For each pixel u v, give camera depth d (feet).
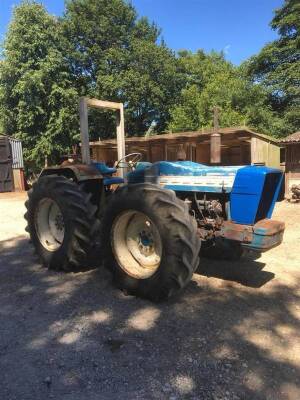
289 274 14.82
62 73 69.56
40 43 67.82
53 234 16.24
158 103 79.51
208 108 70.03
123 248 13.26
